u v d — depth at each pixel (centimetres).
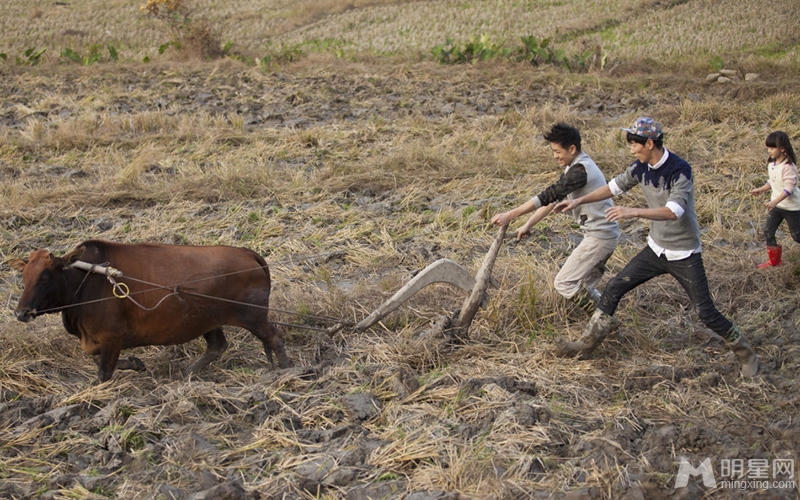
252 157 1170
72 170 1115
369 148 1234
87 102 1608
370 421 491
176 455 448
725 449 441
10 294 701
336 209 940
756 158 1082
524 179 1039
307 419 494
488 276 586
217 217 917
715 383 525
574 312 647
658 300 675
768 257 742
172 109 1563
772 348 577
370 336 625
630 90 1741
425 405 502
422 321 648
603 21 2786
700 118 1388
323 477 425
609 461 432
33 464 448
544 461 437
